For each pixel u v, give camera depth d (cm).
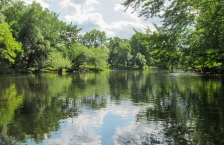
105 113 1570
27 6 6862
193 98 2108
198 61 1307
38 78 4712
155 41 1186
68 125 1292
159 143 998
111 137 1093
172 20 1052
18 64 7025
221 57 1286
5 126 1276
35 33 6209
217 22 996
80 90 2803
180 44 1191
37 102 1988
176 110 1630
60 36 7875
